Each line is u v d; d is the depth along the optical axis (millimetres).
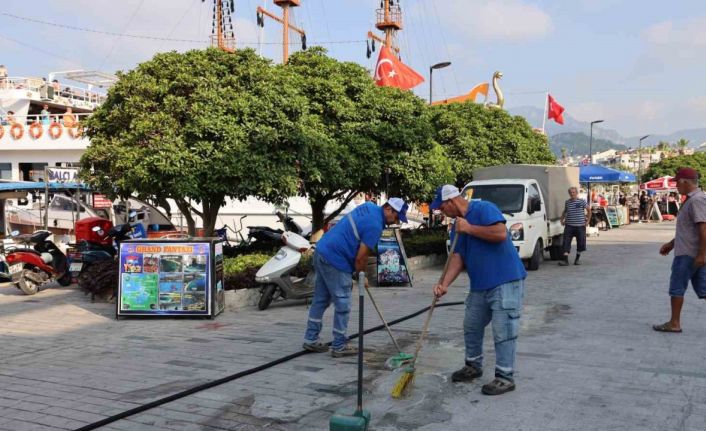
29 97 28500
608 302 9078
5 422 4387
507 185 13148
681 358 5852
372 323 7762
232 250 12250
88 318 8359
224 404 4742
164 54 9945
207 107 9211
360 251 5930
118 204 18391
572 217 13922
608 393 4836
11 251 10273
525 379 5227
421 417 4387
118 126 9797
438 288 5000
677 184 6773
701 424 4180
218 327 7695
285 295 9039
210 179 9156
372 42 26219
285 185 9688
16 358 6223
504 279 4832
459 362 5828
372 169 12227
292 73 12062
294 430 4219
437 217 19562
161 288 8234
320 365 5824
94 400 4852
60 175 14523
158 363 5953
